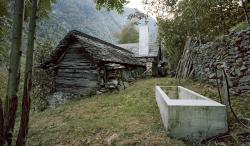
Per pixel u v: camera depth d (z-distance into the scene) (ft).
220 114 12.10
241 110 15.81
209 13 32.71
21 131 7.58
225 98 14.23
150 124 15.65
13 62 7.54
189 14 37.22
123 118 18.26
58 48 35.55
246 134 11.85
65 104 31.35
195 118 12.24
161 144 11.79
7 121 7.30
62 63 38.50
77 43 36.81
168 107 12.44
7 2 8.85
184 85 30.58
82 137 14.90
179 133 12.32
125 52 58.34
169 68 64.59
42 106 36.81
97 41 43.93
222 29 31.89
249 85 20.34
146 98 26.25
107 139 13.75
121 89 34.96
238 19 31.48
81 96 34.78
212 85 26.27
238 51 21.62
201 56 31.42
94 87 34.40
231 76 21.89
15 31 7.55
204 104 12.53
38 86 40.73
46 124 19.80
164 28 49.39
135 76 51.62
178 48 52.90
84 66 35.88
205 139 12.07
